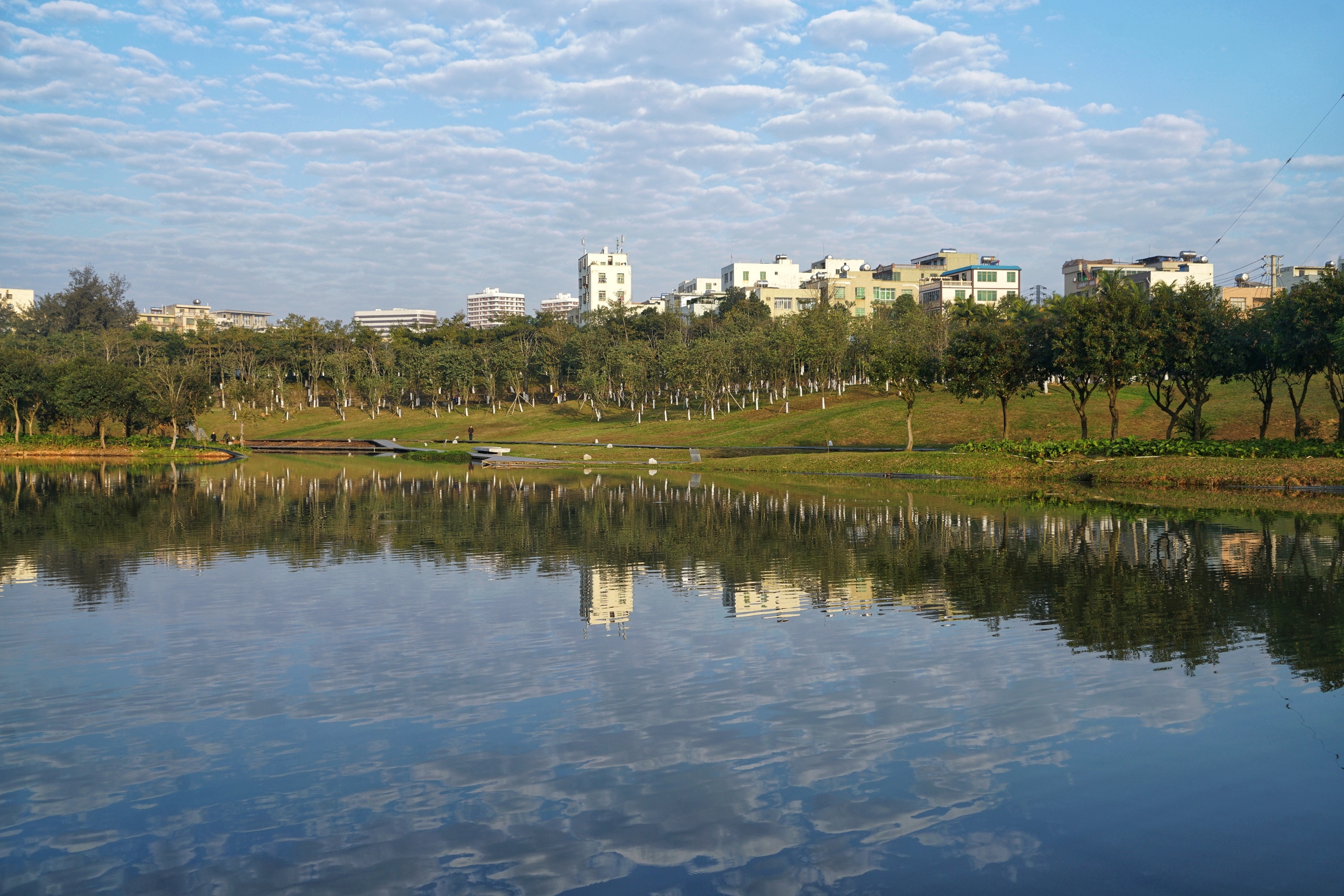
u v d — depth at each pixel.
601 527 33.31
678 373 108.88
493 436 114.00
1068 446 55.97
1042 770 10.55
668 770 10.70
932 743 11.42
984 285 169.00
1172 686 13.48
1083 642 15.97
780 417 97.81
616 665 14.97
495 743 11.62
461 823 9.45
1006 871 8.38
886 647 15.86
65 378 94.25
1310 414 69.06
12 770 10.83
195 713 12.75
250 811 9.74
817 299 159.12
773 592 20.78
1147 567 23.22
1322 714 12.23
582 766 10.84
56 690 13.83
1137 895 7.97
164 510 40.38
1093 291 83.62
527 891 8.11
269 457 96.38
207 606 19.69
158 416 97.31
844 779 10.41
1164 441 55.72
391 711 12.79
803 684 13.82
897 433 81.06
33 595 21.03
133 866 8.64
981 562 24.47
